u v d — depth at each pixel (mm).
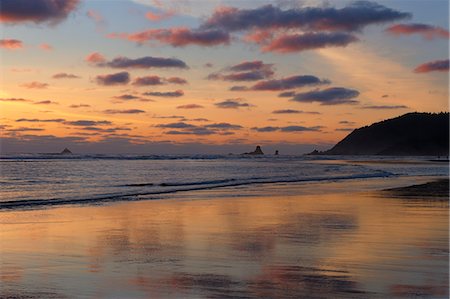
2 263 9250
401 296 6973
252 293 7168
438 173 53969
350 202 20984
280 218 15836
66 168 68188
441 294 7051
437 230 13109
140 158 153125
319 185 33094
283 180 39781
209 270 8641
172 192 27438
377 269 8617
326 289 7340
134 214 17156
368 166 84812
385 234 12445
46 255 10031
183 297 7000
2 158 135375
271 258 9609
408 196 23766
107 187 32625
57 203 21375
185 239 11922
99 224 14672
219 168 72188
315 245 11039
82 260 9531
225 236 12344
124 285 7645
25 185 35438
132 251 10438
